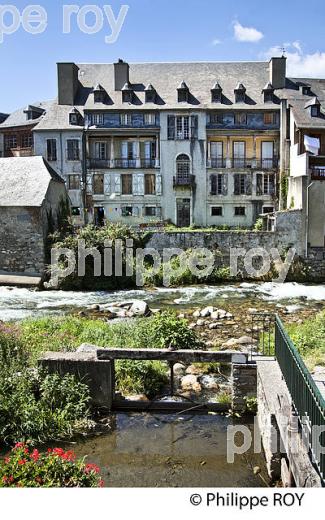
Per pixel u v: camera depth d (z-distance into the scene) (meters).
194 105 37.41
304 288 23.66
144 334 11.94
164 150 37.44
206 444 7.52
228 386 9.83
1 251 24.61
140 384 9.52
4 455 7.11
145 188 37.91
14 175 25.98
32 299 20.80
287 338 6.89
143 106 37.22
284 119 36.41
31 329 13.03
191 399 9.18
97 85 37.91
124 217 37.88
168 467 6.85
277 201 37.59
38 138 37.44
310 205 25.94
